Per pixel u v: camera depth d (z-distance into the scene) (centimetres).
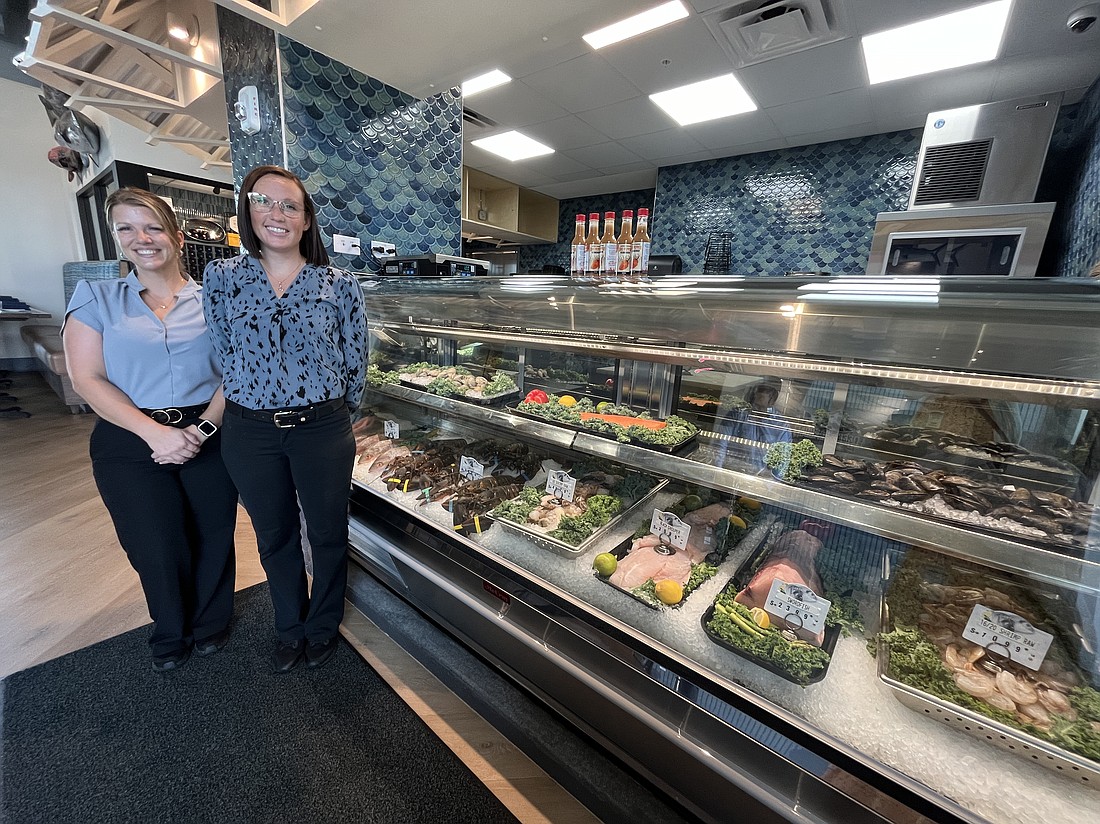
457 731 138
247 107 234
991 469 105
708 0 222
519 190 570
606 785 118
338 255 238
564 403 179
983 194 269
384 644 171
